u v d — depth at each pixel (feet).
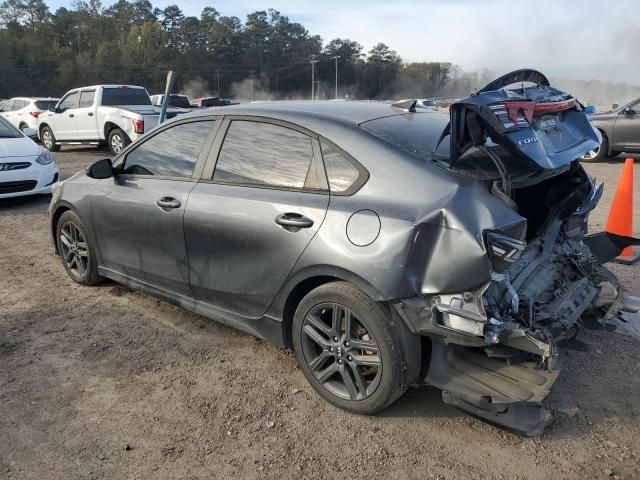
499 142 9.36
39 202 29.58
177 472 8.98
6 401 10.82
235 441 9.73
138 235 13.65
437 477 8.87
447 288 8.93
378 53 406.62
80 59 306.96
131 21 391.86
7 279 17.43
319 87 362.53
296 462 9.21
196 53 379.55
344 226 9.80
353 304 9.76
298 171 10.90
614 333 13.62
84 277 16.34
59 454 9.36
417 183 9.55
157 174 13.52
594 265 12.69
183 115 13.48
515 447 9.55
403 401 10.89
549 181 11.90
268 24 408.46
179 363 12.30
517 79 11.30
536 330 9.18
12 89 277.23
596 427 10.08
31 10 358.23
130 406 10.71
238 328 12.19
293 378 11.69
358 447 9.57
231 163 12.01
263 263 11.02
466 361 9.81
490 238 8.74
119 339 13.39
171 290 13.51
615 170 39.81
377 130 10.60
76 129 50.65
